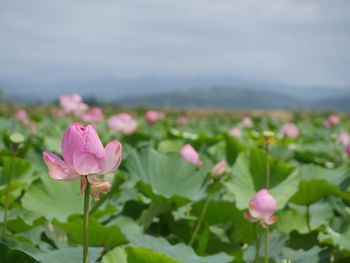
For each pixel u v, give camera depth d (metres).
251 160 3.16
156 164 3.33
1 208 3.05
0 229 2.70
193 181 3.26
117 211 3.00
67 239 2.95
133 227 2.87
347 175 3.53
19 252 2.00
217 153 4.71
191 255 2.38
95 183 1.88
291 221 3.16
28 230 2.80
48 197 3.07
